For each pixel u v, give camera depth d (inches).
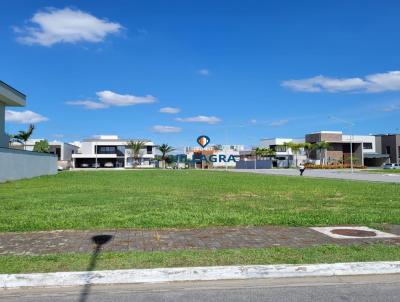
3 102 1734.7
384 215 506.0
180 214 509.4
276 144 5113.2
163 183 1216.2
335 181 1382.9
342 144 4864.7
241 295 244.8
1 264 287.4
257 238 375.2
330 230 414.3
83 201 661.3
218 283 269.0
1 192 852.0
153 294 247.3
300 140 5167.3
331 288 258.1
